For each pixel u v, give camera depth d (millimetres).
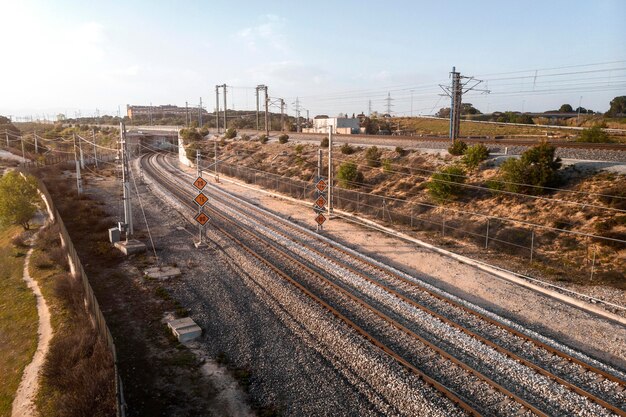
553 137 50781
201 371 12594
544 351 13336
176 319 15789
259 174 51281
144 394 11508
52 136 108750
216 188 48719
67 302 19391
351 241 26500
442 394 11117
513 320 15719
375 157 41156
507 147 33938
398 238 27125
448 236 26953
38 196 41250
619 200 22844
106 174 60438
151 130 109188
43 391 13172
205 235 27203
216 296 17844
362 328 14734
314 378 12016
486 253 23625
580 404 10773
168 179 55531
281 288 18266
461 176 30359
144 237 27562
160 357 13328
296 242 25734
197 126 123500
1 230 37406
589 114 94812
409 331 14391
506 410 10586
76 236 27969
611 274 19250
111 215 34594
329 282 18797
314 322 15102
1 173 60438
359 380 11859
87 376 12227
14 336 17391
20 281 23328
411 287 18547
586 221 23031
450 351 13391
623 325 15375
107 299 17859
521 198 27297
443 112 127062
